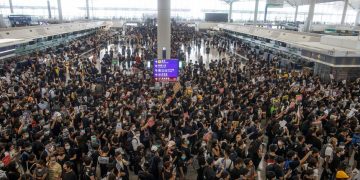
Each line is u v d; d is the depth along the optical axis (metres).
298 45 18.27
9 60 18.00
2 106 9.19
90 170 5.70
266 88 12.18
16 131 7.62
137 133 7.55
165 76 13.09
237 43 32.84
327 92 12.10
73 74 14.94
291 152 6.05
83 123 7.97
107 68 16.88
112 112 8.75
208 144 7.19
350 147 7.86
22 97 10.16
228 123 7.98
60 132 7.72
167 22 16.72
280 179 5.46
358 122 8.53
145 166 6.38
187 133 7.61
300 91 11.84
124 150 7.52
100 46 29.83
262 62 20.03
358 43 15.61
